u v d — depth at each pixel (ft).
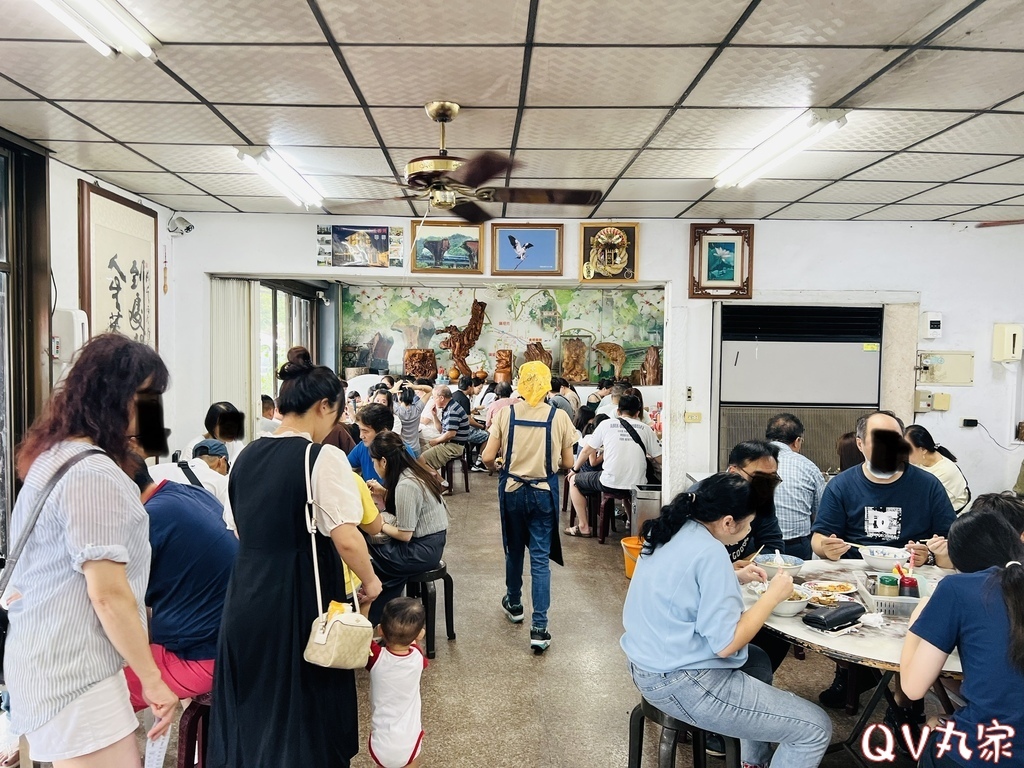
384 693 7.47
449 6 7.10
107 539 4.99
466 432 24.36
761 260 18.44
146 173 14.05
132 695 6.88
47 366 12.73
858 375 18.89
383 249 18.12
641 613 6.93
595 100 9.78
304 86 9.34
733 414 18.85
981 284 18.44
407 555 10.68
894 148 12.00
